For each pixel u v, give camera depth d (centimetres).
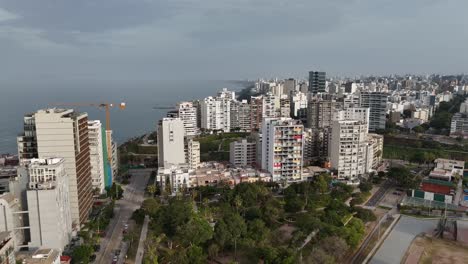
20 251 19425
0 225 18800
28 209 19612
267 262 18700
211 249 19975
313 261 18162
